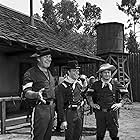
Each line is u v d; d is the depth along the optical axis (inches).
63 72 571.5
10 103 398.0
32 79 138.8
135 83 702.5
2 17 424.2
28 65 452.4
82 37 1391.5
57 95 160.1
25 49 355.3
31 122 138.9
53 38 491.2
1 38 282.5
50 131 143.3
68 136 163.5
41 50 144.3
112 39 650.2
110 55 642.8
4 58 400.2
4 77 399.5
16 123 301.7
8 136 257.1
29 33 412.5
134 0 1393.9
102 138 190.7
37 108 136.6
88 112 405.4
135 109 521.3
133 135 274.2
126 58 674.8
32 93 132.5
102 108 183.2
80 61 528.7
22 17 520.7
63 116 159.6
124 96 184.9
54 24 1492.4
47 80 142.0
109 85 183.8
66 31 1438.2
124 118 398.0
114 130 184.4
